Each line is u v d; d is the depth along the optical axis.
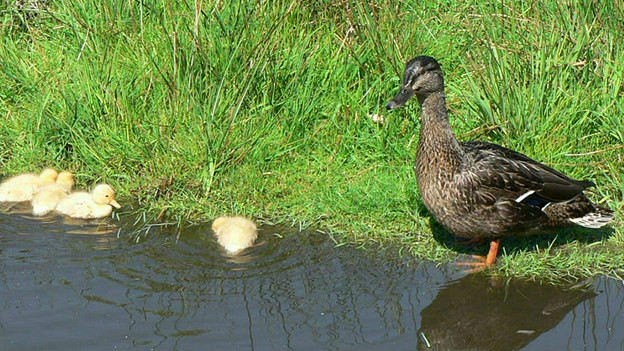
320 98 3.71
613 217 3.38
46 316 3.04
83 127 3.67
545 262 3.24
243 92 3.66
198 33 3.69
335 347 2.97
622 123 3.52
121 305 3.09
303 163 3.58
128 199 3.50
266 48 3.70
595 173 3.48
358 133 3.66
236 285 3.16
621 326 3.05
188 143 3.57
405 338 3.01
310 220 3.39
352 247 3.30
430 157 3.19
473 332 3.04
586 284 3.18
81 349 2.95
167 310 3.07
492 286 3.17
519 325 3.06
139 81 3.71
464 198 3.17
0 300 3.09
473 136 3.57
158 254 3.27
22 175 3.54
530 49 3.71
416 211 3.40
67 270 3.20
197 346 2.97
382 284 3.17
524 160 3.26
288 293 3.13
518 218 3.19
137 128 3.63
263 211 3.44
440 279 3.19
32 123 3.69
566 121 3.55
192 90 3.64
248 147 3.57
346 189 3.49
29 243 3.31
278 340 2.99
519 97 3.54
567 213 3.24
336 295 3.13
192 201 3.47
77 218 3.42
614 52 3.69
